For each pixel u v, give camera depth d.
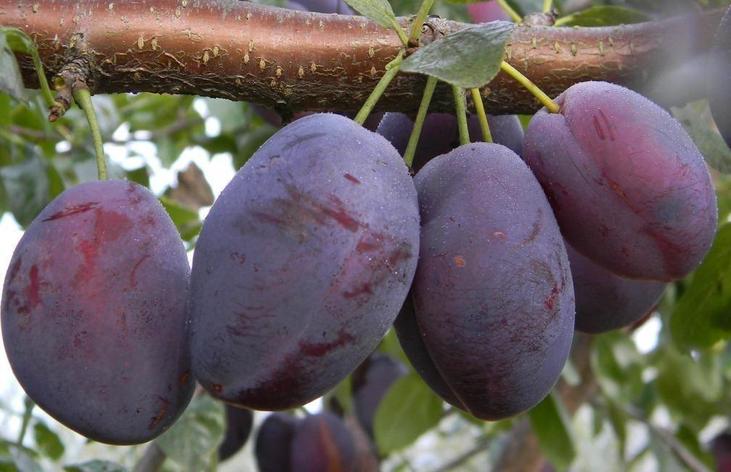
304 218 0.31
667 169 0.33
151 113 0.69
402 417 0.63
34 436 0.65
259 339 0.31
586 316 0.39
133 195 0.33
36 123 0.59
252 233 0.31
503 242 0.32
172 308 0.32
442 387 0.35
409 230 0.32
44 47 0.35
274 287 0.31
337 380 0.31
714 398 0.77
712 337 0.47
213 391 0.31
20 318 0.32
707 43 0.37
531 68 0.37
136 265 0.32
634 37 0.38
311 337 0.31
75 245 0.32
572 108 0.34
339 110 0.37
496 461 0.76
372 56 0.36
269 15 0.36
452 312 0.32
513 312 0.32
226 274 0.31
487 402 0.33
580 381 0.71
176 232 0.34
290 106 0.37
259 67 0.36
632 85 0.38
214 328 0.31
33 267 0.32
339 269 0.31
